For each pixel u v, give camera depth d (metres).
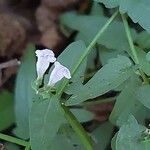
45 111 0.26
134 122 0.26
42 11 0.38
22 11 0.38
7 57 0.37
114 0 0.29
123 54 0.31
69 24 0.34
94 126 0.33
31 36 0.38
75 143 0.29
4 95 0.33
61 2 0.38
